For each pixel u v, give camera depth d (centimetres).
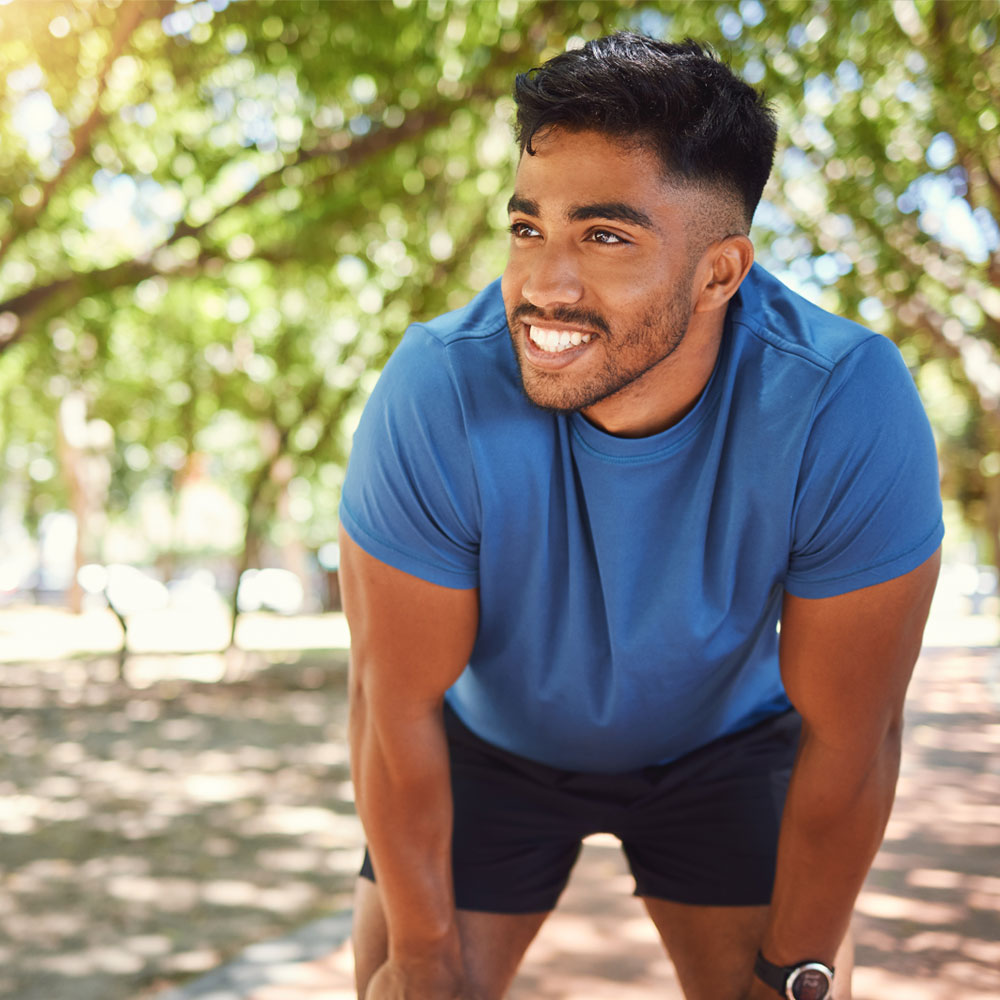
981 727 802
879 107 788
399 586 171
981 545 3481
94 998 341
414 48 851
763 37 703
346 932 390
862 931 364
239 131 948
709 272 149
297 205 999
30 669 1500
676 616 174
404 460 165
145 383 1616
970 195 805
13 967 370
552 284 141
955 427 1934
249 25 827
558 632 182
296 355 1360
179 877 482
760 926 201
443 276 1073
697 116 140
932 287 998
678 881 208
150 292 1252
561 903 398
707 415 161
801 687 173
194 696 1202
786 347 159
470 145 977
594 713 193
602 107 137
